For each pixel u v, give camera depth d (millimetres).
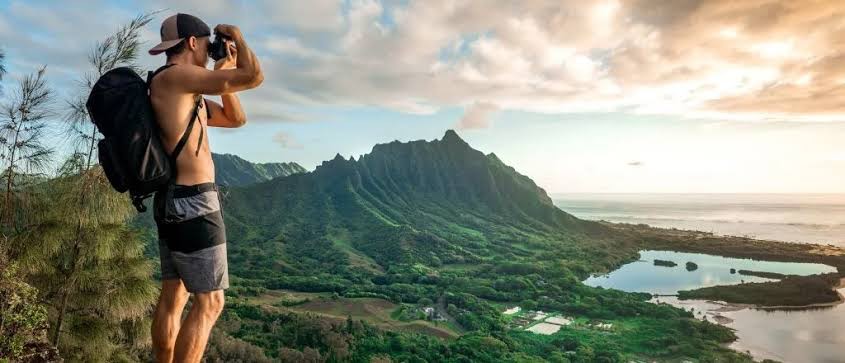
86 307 8922
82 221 8195
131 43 7602
